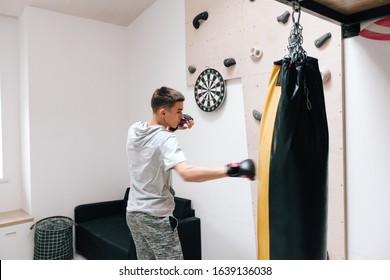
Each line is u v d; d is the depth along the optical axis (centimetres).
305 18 216
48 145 355
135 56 407
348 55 197
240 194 270
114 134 411
